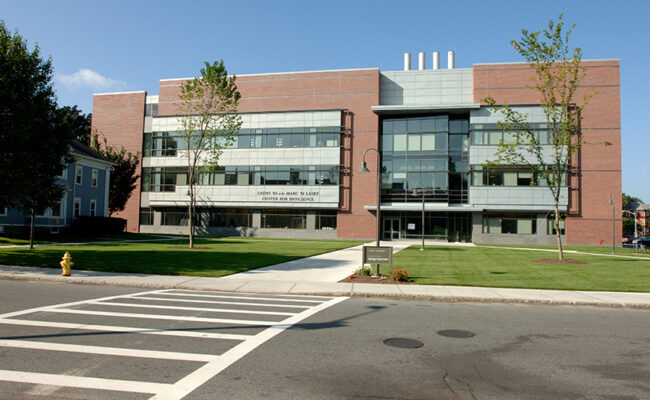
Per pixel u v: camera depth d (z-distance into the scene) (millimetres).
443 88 47906
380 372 5406
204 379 5035
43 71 18844
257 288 12570
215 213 52219
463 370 5539
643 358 6203
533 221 44281
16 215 32594
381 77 49375
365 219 47594
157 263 17938
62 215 37688
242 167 50594
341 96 48875
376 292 11977
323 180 48438
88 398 4422
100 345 6363
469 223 45750
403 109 45938
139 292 11812
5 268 15758
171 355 5953
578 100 43000
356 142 48156
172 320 8180
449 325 8297
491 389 4879
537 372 5504
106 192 44250
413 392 4754
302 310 9570
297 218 49969
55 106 19250
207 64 28078
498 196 44031
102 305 9594
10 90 16969
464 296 11539
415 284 13711
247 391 4684
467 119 46469
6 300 9977
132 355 5910
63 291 11594
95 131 52875
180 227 53406
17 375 5043
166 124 53719
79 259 18719
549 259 22453
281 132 49844
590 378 5293
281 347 6461
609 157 42562
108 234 40906
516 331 7863
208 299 10836
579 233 42688
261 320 8375
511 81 44625
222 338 6922
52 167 19172
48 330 7180
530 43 22031
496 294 11914
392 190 47125
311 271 16828
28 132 17203
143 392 4602
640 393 4793
